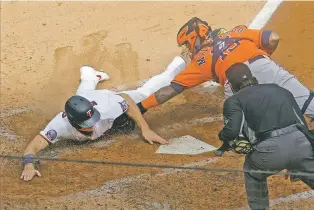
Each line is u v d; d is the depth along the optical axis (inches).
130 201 733.9
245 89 652.7
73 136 839.1
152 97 847.1
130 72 1010.1
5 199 742.5
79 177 782.5
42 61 1058.7
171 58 1033.5
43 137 818.2
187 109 924.0
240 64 687.1
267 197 679.1
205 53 799.1
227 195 733.9
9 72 1038.4
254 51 781.3
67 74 1021.8
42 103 960.9
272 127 637.9
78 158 820.0
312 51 1008.2
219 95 949.2
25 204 733.3
